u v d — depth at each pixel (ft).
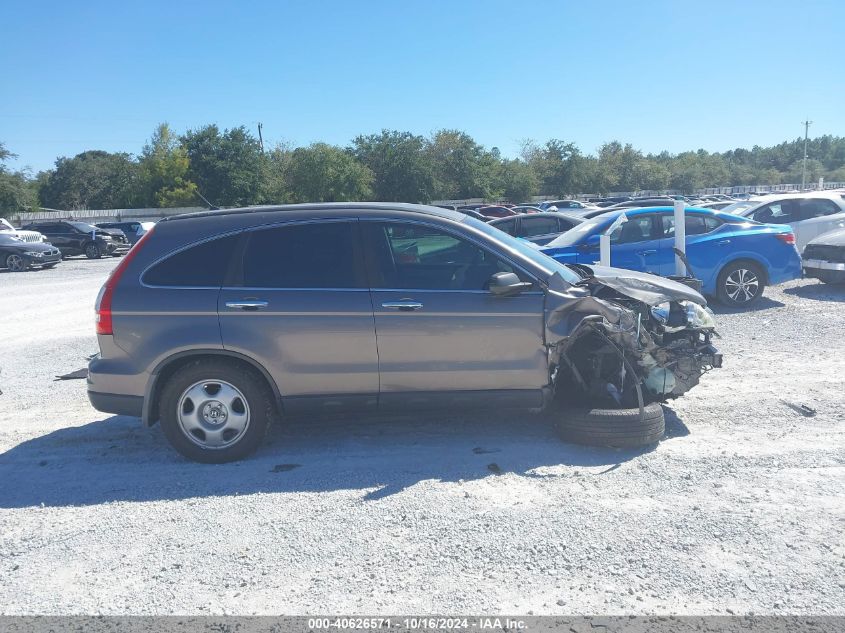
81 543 13.30
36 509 14.90
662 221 35.29
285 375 16.72
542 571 11.80
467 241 17.21
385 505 14.44
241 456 17.06
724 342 28.19
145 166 208.33
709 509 13.82
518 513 13.88
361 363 16.75
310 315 16.61
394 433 18.75
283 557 12.52
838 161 386.52
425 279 17.01
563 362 17.56
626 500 14.32
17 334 36.73
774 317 32.65
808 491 14.51
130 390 16.84
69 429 20.31
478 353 16.84
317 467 16.58
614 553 12.30
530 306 16.80
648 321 18.38
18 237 82.43
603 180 247.91
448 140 224.94
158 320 16.66
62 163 260.42
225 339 16.56
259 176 205.87
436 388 17.01
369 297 16.70
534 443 17.63
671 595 11.03
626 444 16.75
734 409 19.84
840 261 38.09
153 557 12.68
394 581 11.64
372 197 211.20
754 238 34.94
